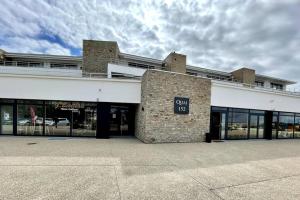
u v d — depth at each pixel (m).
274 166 7.49
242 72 24.89
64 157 7.57
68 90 12.89
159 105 12.12
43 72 17.81
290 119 18.44
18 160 6.97
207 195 4.56
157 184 5.14
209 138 13.18
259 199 4.47
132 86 13.48
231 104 14.97
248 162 7.93
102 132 13.27
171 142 12.37
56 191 4.47
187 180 5.52
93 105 13.48
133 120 15.99
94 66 18.67
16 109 12.88
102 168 6.34
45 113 13.09
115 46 19.09
